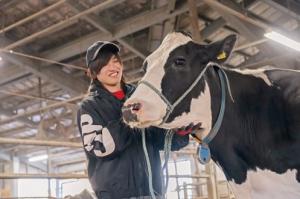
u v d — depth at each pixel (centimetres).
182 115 199
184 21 760
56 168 1789
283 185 206
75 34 822
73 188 1767
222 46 207
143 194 192
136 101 185
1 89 1037
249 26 684
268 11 786
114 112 195
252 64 866
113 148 186
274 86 217
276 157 206
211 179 591
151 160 199
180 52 202
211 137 211
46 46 867
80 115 193
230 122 213
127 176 190
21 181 1689
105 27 737
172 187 1488
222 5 572
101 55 198
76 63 918
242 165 214
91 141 186
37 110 989
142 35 788
